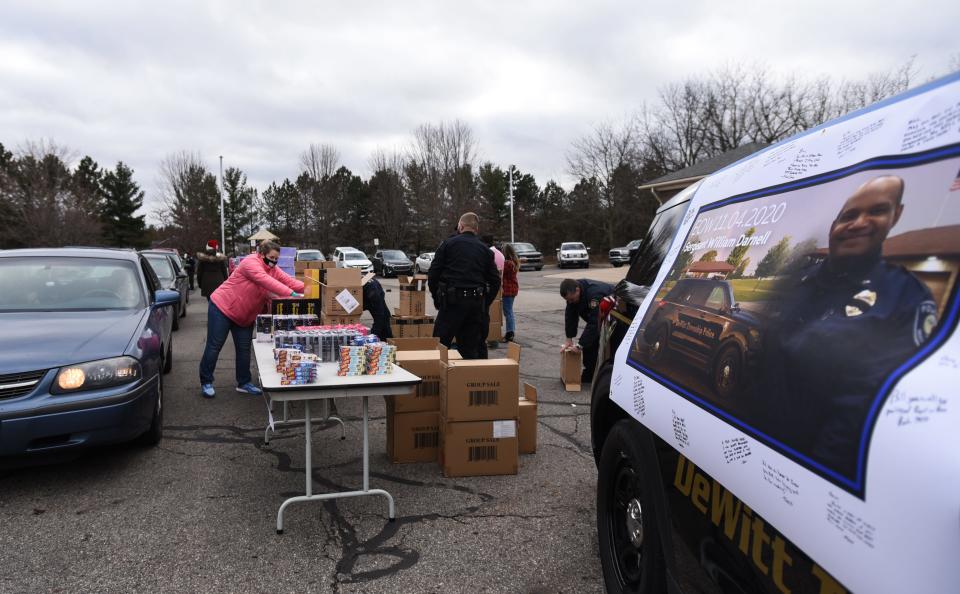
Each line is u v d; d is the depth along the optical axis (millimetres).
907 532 1079
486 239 9406
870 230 1475
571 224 57938
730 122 45031
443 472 4473
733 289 1987
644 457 2443
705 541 1926
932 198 1323
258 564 3213
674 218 3041
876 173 1535
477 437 4395
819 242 1648
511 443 4434
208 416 5938
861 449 1220
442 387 4492
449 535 3533
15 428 3906
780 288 1735
